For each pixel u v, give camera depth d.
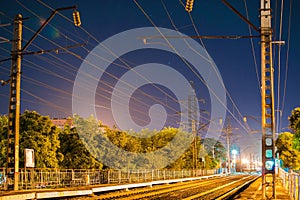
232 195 33.81
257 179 67.81
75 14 25.42
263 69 22.28
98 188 34.00
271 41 22.20
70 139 50.16
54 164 43.69
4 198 21.73
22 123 43.03
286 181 32.19
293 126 46.03
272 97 22.23
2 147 42.12
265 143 22.34
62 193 27.48
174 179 60.69
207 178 82.31
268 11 22.25
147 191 40.19
